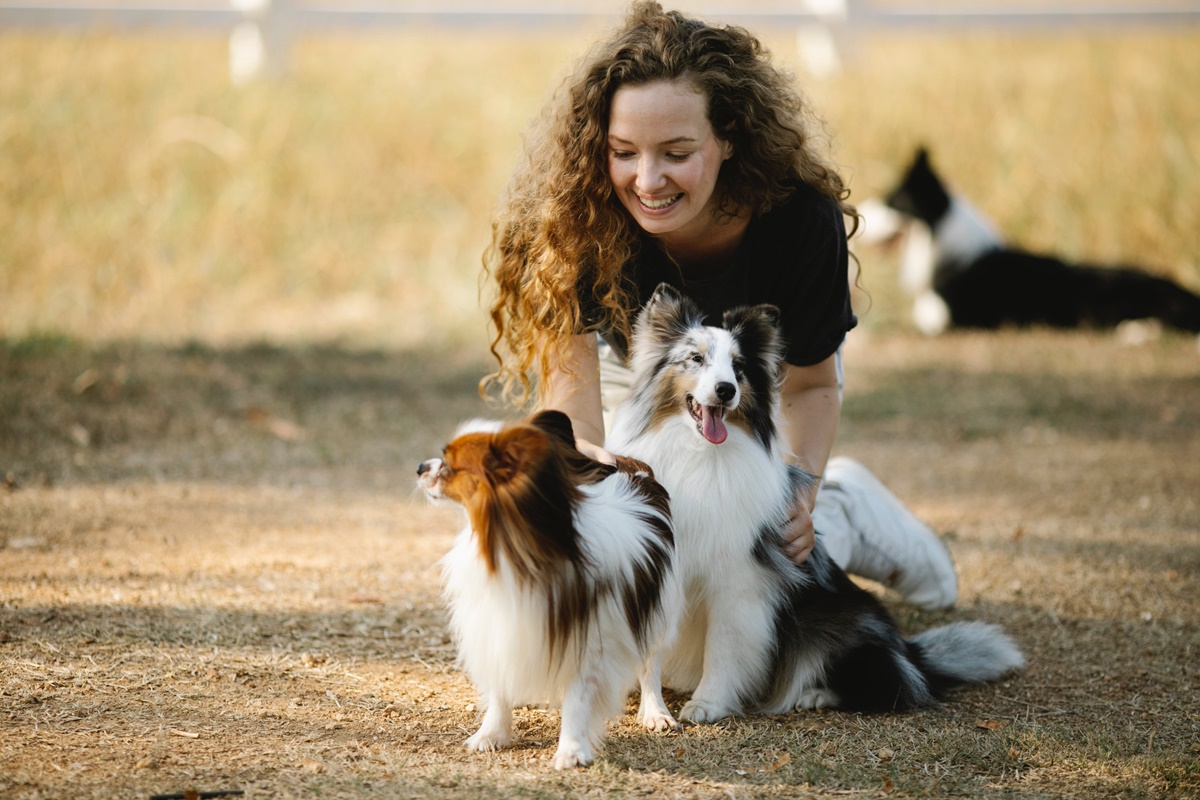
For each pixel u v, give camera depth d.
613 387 5.07
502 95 14.84
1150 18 16.02
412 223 13.27
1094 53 16.66
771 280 4.64
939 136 14.98
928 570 5.39
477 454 3.54
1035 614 5.41
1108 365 10.97
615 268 4.48
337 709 4.14
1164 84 15.56
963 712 4.33
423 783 3.53
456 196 13.65
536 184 4.62
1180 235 13.84
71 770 3.51
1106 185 14.38
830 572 4.57
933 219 12.63
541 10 14.91
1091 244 13.88
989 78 15.98
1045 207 14.27
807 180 4.51
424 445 8.16
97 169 13.02
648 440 4.25
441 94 14.88
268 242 12.69
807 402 4.86
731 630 4.21
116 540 5.90
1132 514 6.94
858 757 3.85
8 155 12.91
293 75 14.79
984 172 14.62
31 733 3.78
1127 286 12.28
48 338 9.71
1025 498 7.30
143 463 7.29
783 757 3.80
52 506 6.36
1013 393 9.98
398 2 15.48
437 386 9.66
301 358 10.20
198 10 14.36
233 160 13.44
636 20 4.38
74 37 14.69
